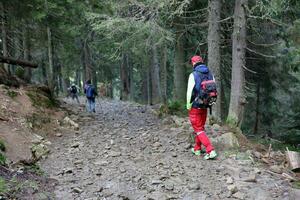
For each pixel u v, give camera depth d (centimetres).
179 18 1474
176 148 862
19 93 1177
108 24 1286
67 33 2133
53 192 614
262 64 1741
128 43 1449
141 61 2756
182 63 1691
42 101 1243
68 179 679
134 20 1293
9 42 2064
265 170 697
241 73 1140
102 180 674
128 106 2103
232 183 640
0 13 1492
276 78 1800
